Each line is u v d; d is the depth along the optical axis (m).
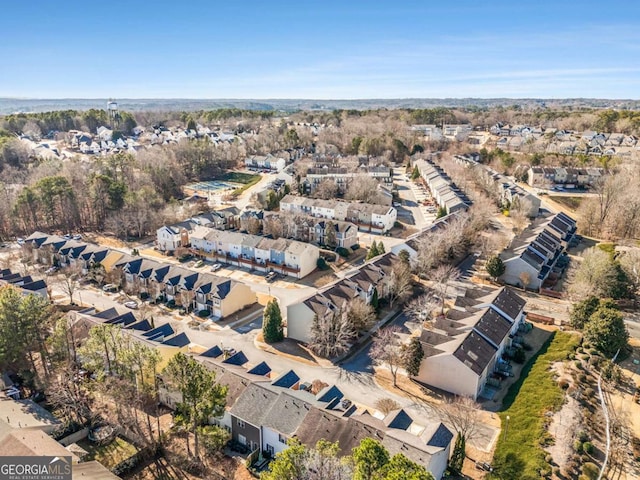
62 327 50.91
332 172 144.38
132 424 44.03
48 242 89.12
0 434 39.09
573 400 47.44
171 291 73.00
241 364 53.69
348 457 31.97
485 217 101.56
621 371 52.50
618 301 69.69
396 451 36.25
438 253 82.25
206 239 91.81
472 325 56.50
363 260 91.44
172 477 39.94
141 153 151.25
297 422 41.72
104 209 109.56
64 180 107.62
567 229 98.12
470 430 43.16
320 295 63.44
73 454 39.34
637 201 94.94
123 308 65.50
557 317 67.19
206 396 40.12
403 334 62.88
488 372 53.62
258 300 74.56
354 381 53.47
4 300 50.00
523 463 39.91
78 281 80.88
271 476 31.08
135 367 44.09
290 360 57.75
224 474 40.31
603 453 40.88
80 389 49.41
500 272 77.94
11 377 52.53
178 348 51.75
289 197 121.94
